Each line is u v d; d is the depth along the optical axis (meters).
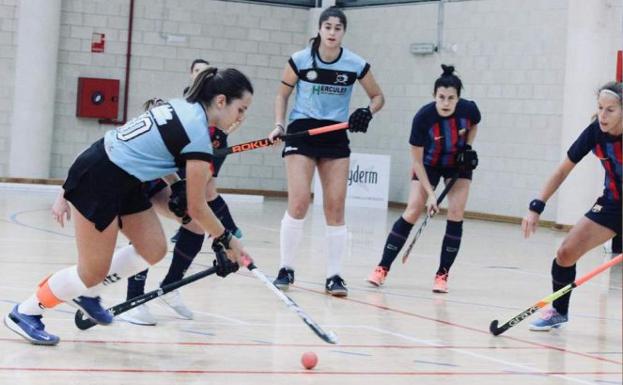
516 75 19.95
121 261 5.91
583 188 18.16
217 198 9.51
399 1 22.38
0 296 7.44
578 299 9.47
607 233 7.11
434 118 9.25
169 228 14.21
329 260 8.81
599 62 18.14
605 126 6.73
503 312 8.31
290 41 24.11
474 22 20.75
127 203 5.78
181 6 23.09
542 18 19.48
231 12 23.55
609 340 7.22
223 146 9.20
